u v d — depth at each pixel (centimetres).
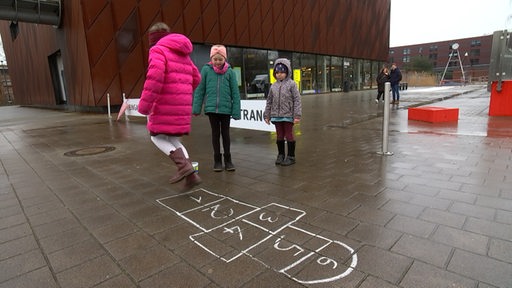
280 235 263
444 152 516
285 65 463
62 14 1449
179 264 226
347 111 1234
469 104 1322
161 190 385
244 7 1930
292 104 466
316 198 341
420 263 215
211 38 1755
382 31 3722
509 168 416
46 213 323
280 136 481
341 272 210
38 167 514
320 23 2603
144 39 1474
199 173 452
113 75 1402
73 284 206
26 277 215
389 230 263
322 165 474
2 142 769
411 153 521
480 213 287
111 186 406
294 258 229
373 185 374
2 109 2388
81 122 1133
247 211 314
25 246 257
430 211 296
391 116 1031
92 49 1332
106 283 207
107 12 1352
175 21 1575
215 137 451
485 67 8019
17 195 380
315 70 2662
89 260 234
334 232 264
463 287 190
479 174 395
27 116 1511
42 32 1823
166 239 262
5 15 1327
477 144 561
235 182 406
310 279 204
